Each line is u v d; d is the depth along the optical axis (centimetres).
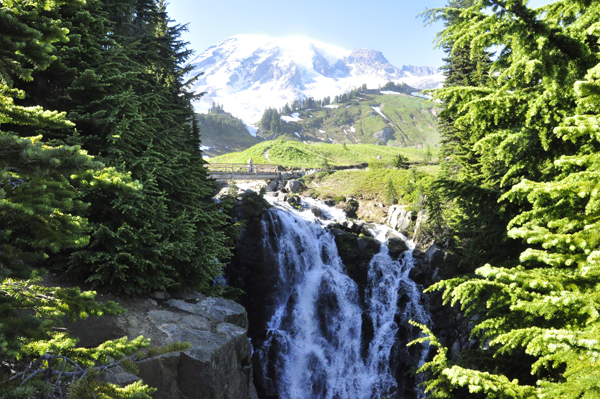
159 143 1423
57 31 477
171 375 875
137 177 1184
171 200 1396
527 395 427
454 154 2678
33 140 505
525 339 424
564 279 455
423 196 2891
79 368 432
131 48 1503
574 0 605
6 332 416
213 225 1519
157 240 1230
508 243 932
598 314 374
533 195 445
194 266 1290
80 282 1087
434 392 636
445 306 2236
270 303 2267
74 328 892
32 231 452
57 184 432
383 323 2384
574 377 373
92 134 1240
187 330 1030
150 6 2117
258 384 2125
